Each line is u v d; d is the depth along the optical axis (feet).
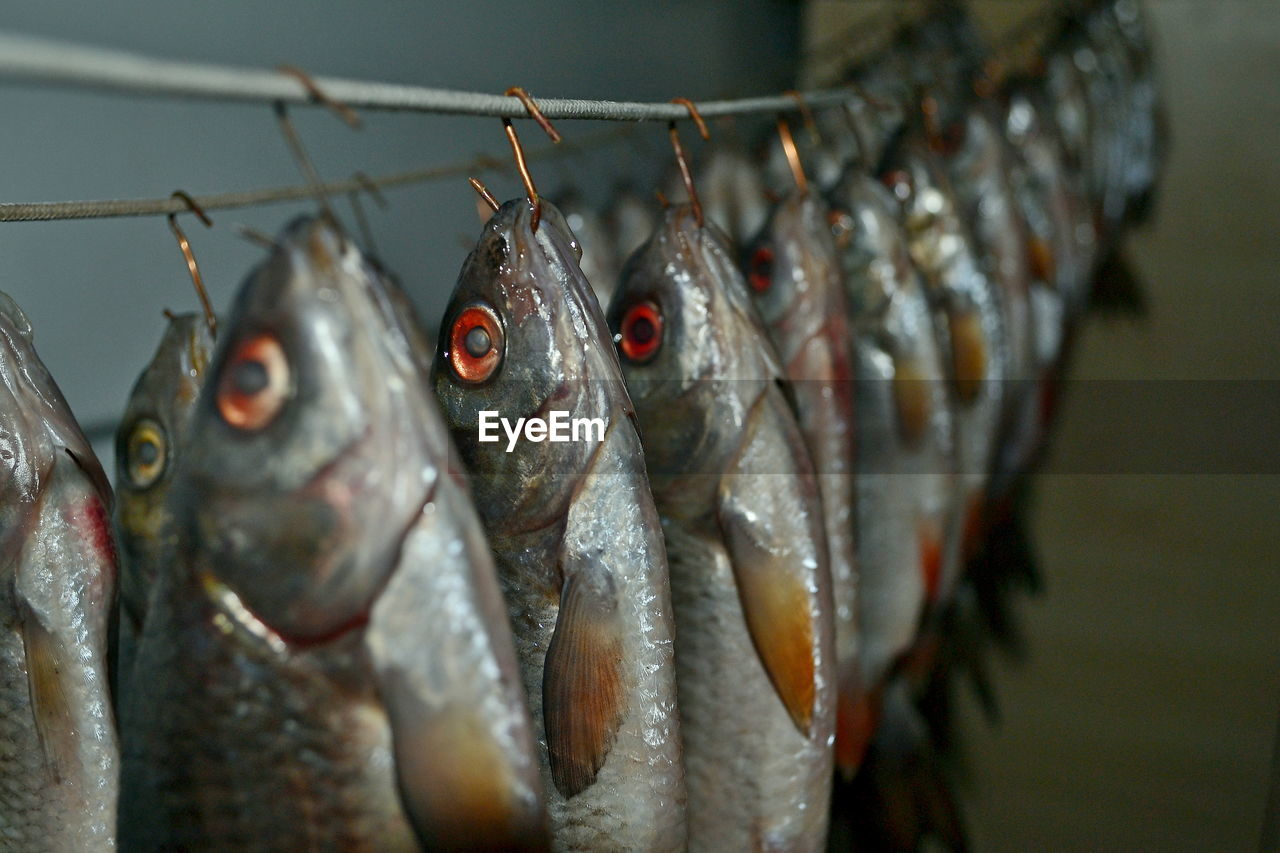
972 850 1.74
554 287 0.60
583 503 0.61
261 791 0.50
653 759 0.64
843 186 1.02
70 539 0.60
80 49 0.34
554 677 0.61
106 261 1.03
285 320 0.47
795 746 0.76
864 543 1.06
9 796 0.61
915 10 2.16
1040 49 2.08
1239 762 1.81
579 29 1.80
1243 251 2.56
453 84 1.52
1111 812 1.77
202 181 1.13
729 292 0.73
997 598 2.02
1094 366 2.56
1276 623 2.02
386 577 0.48
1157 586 2.10
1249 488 2.15
